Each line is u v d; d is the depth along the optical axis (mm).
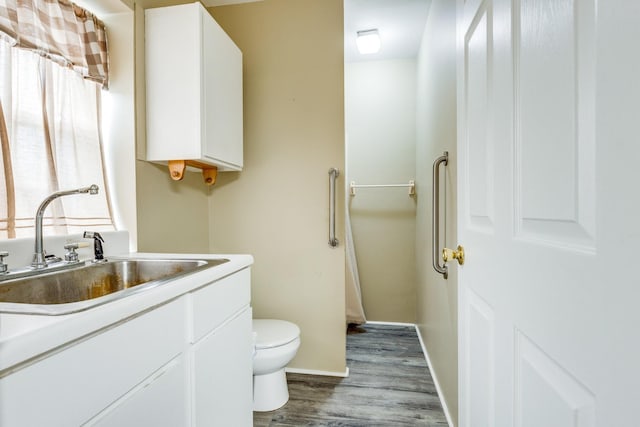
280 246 2049
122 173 1434
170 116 1460
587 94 403
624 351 339
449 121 1546
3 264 883
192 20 1440
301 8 1996
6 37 1035
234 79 1787
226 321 1126
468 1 895
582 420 408
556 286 468
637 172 325
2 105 1043
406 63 2852
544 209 504
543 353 506
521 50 578
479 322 805
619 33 348
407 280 2861
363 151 2910
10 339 457
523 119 573
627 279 336
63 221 1233
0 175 1029
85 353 573
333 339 2002
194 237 1939
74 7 1300
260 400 1630
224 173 2096
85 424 572
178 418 846
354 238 2934
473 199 855
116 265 1206
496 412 694
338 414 1599
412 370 2051
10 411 459
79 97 1316
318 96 1992
